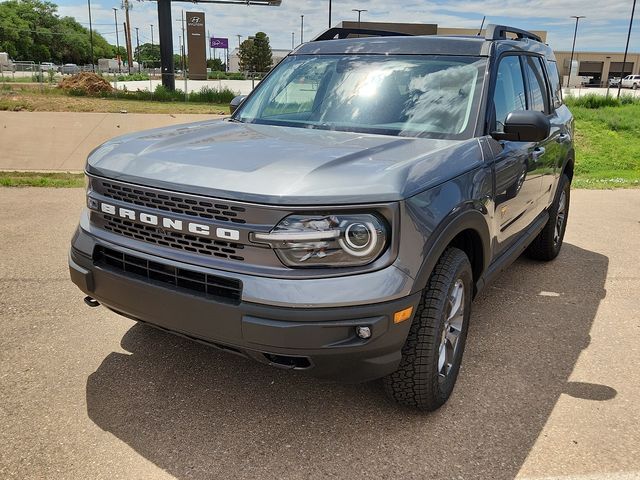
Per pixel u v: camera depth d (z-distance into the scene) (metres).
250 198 2.49
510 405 3.24
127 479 2.57
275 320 2.50
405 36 4.30
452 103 3.58
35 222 6.73
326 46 4.38
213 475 2.61
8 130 16.19
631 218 8.18
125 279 2.85
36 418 2.98
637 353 3.93
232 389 3.31
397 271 2.56
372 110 3.68
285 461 2.72
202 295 2.63
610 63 104.19
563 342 4.07
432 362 2.89
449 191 2.89
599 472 2.69
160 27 35.72
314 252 2.49
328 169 2.64
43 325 4.04
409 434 2.95
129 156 2.99
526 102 4.43
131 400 3.17
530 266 5.79
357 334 2.54
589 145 21.52
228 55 112.44
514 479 2.64
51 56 121.19
